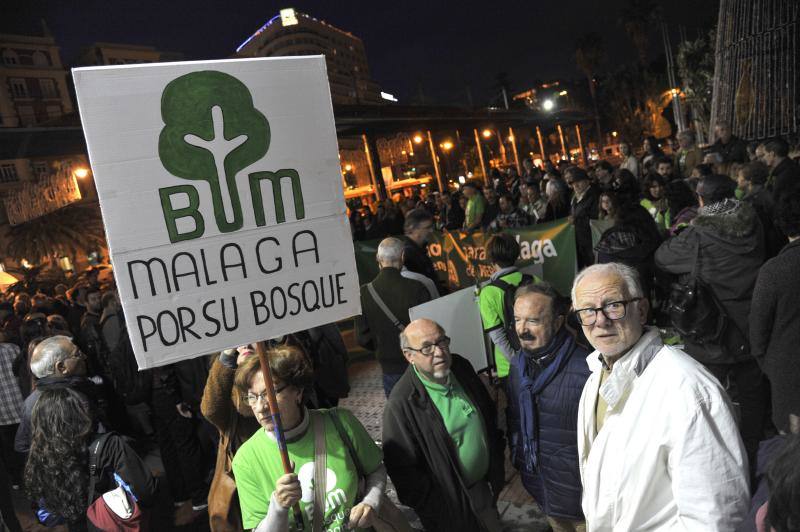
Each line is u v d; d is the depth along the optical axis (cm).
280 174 213
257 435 239
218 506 296
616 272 189
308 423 238
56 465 273
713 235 331
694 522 161
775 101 1032
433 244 730
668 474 172
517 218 931
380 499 240
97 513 270
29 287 1586
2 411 573
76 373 318
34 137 1856
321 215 221
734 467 161
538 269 461
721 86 1160
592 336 188
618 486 179
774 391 280
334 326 422
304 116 217
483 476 291
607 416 186
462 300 415
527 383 269
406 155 3875
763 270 277
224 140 204
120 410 510
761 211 377
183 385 441
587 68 5853
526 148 6519
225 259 206
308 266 220
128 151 191
